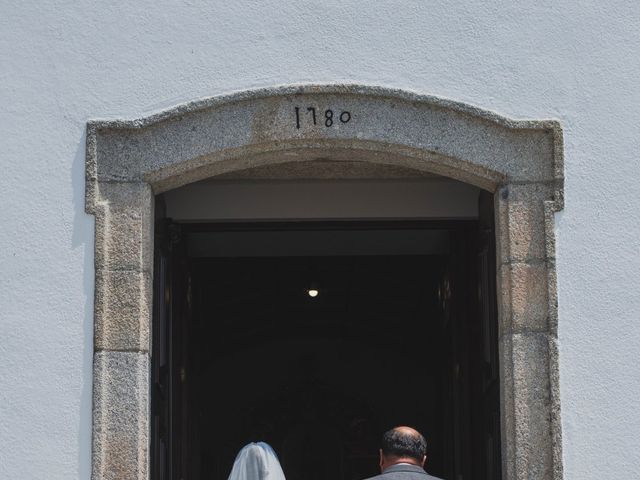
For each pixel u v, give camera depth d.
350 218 9.18
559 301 7.06
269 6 7.37
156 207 8.16
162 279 8.52
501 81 7.30
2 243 7.11
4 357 6.98
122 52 7.33
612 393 6.97
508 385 7.06
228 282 12.91
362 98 7.29
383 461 6.68
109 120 7.22
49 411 6.93
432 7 7.37
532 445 6.94
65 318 7.03
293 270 12.40
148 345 7.08
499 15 7.36
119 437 6.93
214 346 14.75
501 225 7.21
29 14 7.38
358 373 15.40
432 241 10.73
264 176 8.98
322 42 7.34
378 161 7.40
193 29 7.35
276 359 15.43
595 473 6.89
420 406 15.28
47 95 7.29
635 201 7.18
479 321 8.99
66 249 7.11
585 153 7.22
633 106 7.28
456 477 10.27
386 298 13.72
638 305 7.06
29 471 6.88
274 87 7.26
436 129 7.26
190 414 10.66
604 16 7.38
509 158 7.23
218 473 15.16
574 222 7.15
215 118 7.27
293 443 15.34
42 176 7.19
